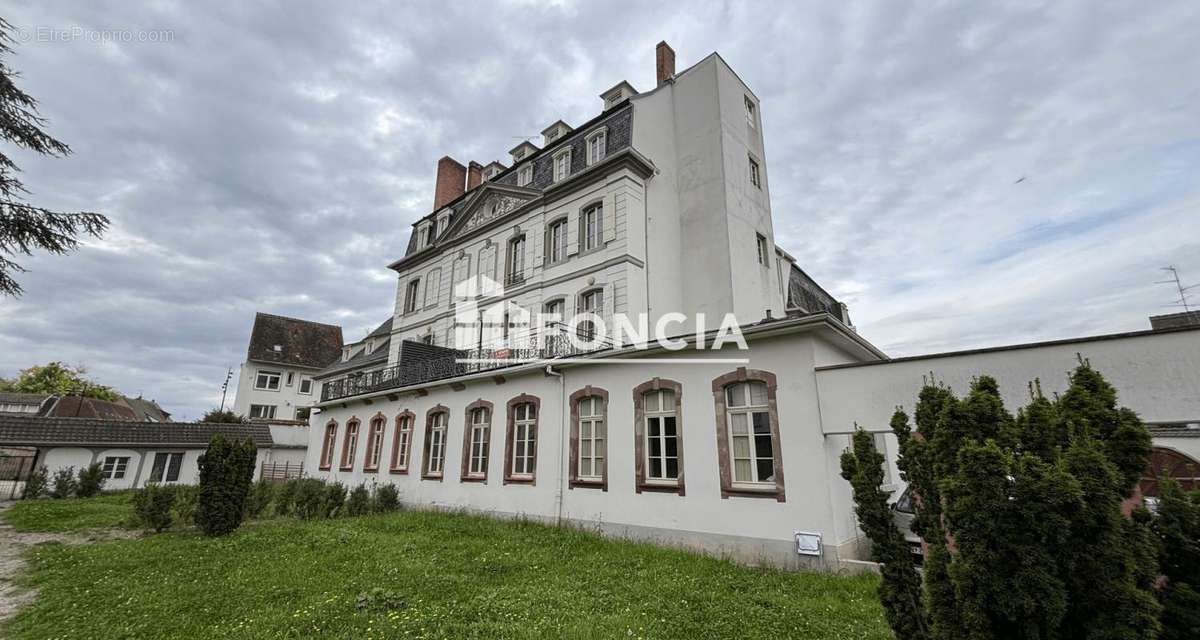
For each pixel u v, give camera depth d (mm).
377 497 17047
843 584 7562
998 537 3088
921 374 8227
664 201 18266
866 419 8562
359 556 9320
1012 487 3188
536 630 5668
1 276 13289
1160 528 3320
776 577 8039
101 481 23172
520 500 13750
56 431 24328
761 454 9781
